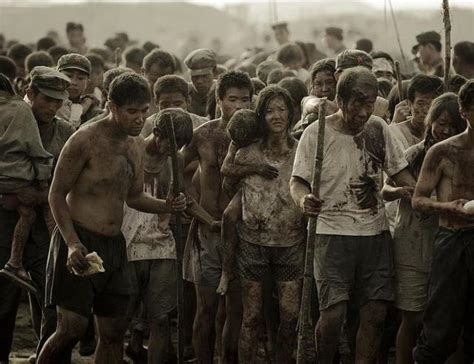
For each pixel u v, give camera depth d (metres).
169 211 13.94
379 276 14.12
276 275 14.85
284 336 14.84
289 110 14.66
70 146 13.34
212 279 15.41
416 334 14.45
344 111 13.92
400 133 15.30
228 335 15.42
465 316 13.66
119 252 13.72
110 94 13.32
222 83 15.62
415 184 14.07
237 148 14.83
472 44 22.03
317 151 12.97
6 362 15.84
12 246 15.35
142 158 13.86
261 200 14.66
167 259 15.16
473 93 13.22
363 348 14.16
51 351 13.56
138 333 16.50
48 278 13.63
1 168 15.30
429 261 14.20
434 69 23.56
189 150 15.73
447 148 13.55
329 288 13.97
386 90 19.58
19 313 19.44
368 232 14.06
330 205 14.07
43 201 15.45
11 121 15.37
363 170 14.09
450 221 13.54
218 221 15.50
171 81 16.61
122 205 13.73
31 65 23.77
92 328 16.94
